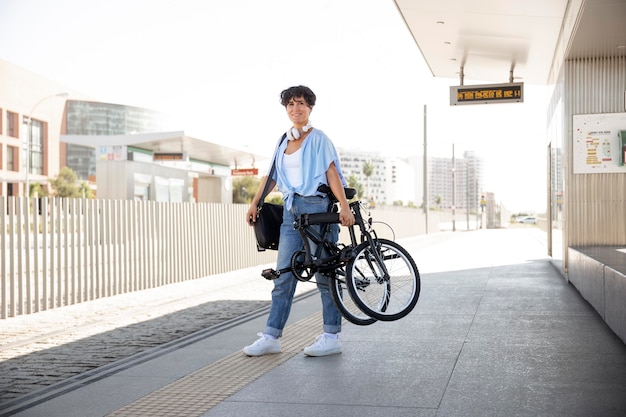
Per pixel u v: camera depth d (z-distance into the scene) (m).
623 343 5.39
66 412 3.77
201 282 12.41
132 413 3.70
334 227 4.99
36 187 70.00
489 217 82.19
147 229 11.42
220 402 3.85
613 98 9.66
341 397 3.88
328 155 4.89
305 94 4.98
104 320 7.70
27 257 8.31
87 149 121.38
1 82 73.56
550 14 9.35
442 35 10.91
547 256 16.47
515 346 5.33
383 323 6.54
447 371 4.49
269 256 17.56
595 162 9.77
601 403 3.67
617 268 6.05
